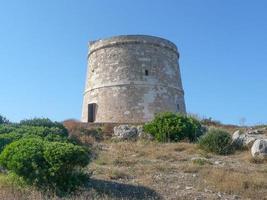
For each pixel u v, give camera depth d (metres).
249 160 19.03
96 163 18.22
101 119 36.91
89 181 14.62
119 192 13.62
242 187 14.09
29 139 14.23
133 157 19.77
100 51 39.22
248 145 21.66
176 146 22.56
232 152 21.33
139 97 36.41
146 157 19.83
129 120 35.78
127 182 15.06
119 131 27.31
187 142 24.80
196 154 20.91
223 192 13.78
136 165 17.75
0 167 15.46
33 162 13.01
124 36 38.25
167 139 25.36
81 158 13.34
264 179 15.05
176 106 38.91
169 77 39.00
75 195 12.59
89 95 39.12
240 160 19.45
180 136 25.56
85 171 15.18
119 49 38.12
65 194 12.70
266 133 25.52
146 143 24.38
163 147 22.70
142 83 36.84
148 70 37.59
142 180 15.22
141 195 13.41
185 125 25.83
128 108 36.12
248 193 13.56
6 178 13.70
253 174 15.89
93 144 23.88
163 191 13.91
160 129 25.78
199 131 26.42
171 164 17.95
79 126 29.06
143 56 37.84
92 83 39.16
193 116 30.92
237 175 15.34
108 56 38.41
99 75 38.47
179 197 13.22
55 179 13.02
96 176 15.68
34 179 12.98
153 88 37.19
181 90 40.78
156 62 38.28
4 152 13.89
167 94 38.06
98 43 39.56
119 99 36.50
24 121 24.30
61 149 13.15
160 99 37.25
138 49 37.97
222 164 18.17
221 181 14.68
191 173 16.27
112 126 29.05
